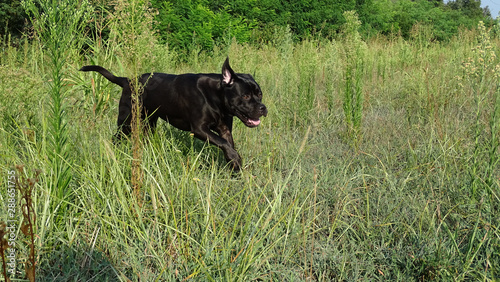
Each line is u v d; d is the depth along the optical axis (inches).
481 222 135.2
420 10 1283.2
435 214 142.9
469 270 112.9
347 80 234.8
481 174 161.5
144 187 140.5
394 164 196.9
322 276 118.2
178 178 155.9
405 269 120.3
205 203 143.0
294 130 247.6
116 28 229.5
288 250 125.3
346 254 123.6
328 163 193.9
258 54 433.4
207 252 114.7
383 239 131.8
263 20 834.8
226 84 189.0
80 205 142.3
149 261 118.6
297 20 879.7
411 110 277.9
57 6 131.1
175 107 193.8
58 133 131.9
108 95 243.9
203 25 619.5
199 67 430.3
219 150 207.3
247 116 191.5
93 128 187.3
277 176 165.2
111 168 140.3
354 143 213.2
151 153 167.6
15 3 529.7
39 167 138.3
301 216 141.9
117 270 112.7
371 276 121.0
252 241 114.6
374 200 157.1
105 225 127.8
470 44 486.6
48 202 121.8
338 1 941.2
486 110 248.5
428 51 494.6
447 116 250.8
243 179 165.2
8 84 177.5
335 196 157.2
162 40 565.9
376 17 1064.2
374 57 473.4
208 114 190.2
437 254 118.9
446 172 171.6
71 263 114.9
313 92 287.4
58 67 132.0
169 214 133.9
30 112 185.5
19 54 334.6
